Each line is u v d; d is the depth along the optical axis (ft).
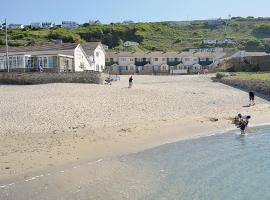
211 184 66.64
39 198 59.16
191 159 82.23
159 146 92.84
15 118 117.70
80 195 60.59
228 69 334.44
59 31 543.39
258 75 239.71
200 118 126.93
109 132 104.22
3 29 525.34
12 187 63.57
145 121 119.96
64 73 209.46
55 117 120.06
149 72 364.99
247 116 116.26
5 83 216.95
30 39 486.79
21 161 77.25
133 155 84.48
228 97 172.45
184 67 434.30
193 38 652.07
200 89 196.85
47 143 91.40
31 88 187.32
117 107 139.54
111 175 70.64
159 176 70.54
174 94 173.58
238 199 60.23
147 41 615.98
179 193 62.13
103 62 333.21
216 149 91.09
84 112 128.77
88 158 81.05
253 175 71.97
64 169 73.20
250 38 643.04
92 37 593.42
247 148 92.43
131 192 62.18
